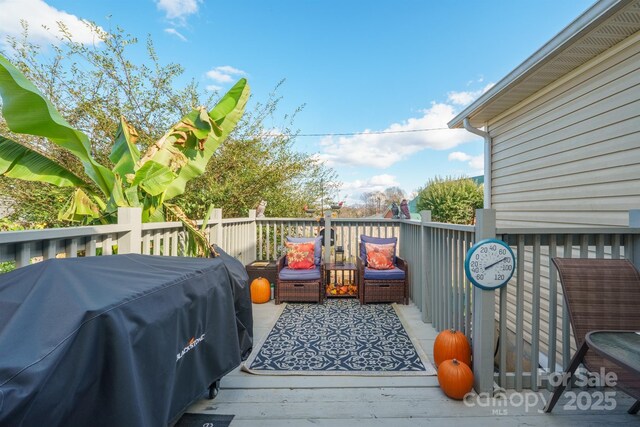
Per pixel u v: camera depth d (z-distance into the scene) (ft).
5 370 2.69
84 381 3.29
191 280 5.36
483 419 6.23
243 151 21.98
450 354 7.75
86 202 9.00
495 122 16.51
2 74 6.19
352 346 9.78
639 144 8.70
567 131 11.44
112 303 3.73
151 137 18.84
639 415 6.32
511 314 14.03
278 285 14.51
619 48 9.23
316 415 6.36
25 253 4.85
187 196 18.90
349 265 15.93
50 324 3.24
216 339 6.01
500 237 7.32
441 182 34.32
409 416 6.32
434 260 11.39
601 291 6.45
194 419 6.21
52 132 7.72
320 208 26.37
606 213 9.78
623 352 4.86
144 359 3.98
